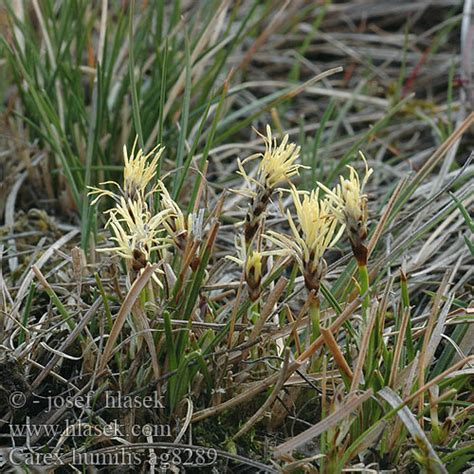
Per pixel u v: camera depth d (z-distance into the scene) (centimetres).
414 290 44
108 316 37
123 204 36
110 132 49
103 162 48
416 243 46
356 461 37
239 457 36
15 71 49
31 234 46
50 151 49
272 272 38
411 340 37
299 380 37
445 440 36
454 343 38
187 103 43
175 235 37
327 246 35
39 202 49
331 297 37
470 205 47
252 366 38
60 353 38
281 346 39
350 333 37
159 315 37
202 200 48
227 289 43
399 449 37
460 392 39
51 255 44
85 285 41
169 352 37
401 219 45
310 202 35
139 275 36
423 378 36
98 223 47
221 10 49
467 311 37
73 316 39
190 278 38
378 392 36
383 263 41
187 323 37
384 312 36
